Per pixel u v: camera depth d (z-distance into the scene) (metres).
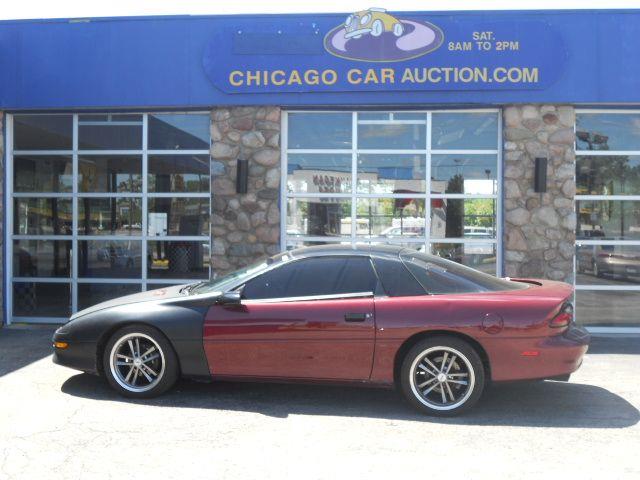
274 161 9.17
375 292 5.45
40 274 9.80
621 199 9.16
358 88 9.01
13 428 4.84
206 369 5.56
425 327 5.23
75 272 9.73
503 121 9.06
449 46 8.89
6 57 9.38
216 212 9.25
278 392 6.00
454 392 5.29
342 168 9.41
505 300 5.26
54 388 5.98
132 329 5.63
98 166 9.67
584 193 9.18
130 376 5.73
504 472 4.06
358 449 4.47
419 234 9.34
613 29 8.80
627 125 9.16
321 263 5.64
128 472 4.01
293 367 5.43
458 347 5.21
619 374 6.73
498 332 5.16
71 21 9.28
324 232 9.41
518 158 8.95
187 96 9.20
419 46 8.93
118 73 9.26
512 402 5.71
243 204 9.20
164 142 9.57
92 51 9.27
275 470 4.07
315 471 4.06
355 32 8.99
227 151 9.23
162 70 9.22
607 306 9.15
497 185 9.20
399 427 4.98
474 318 5.19
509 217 8.94
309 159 9.42
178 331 5.54
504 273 8.98
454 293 5.44
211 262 9.27
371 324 5.30
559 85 8.84
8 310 9.69
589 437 4.75
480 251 9.24
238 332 5.48
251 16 9.11
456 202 9.30
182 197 9.55
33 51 9.34
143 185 9.60
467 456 4.34
